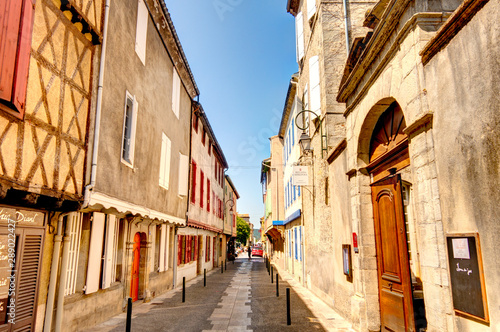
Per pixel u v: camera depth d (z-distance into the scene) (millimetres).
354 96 6570
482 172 2980
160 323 7387
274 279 17031
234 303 10008
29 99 4473
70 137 5438
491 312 2844
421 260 4004
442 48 3576
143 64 8914
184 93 14508
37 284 5098
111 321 7488
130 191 7859
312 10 11602
